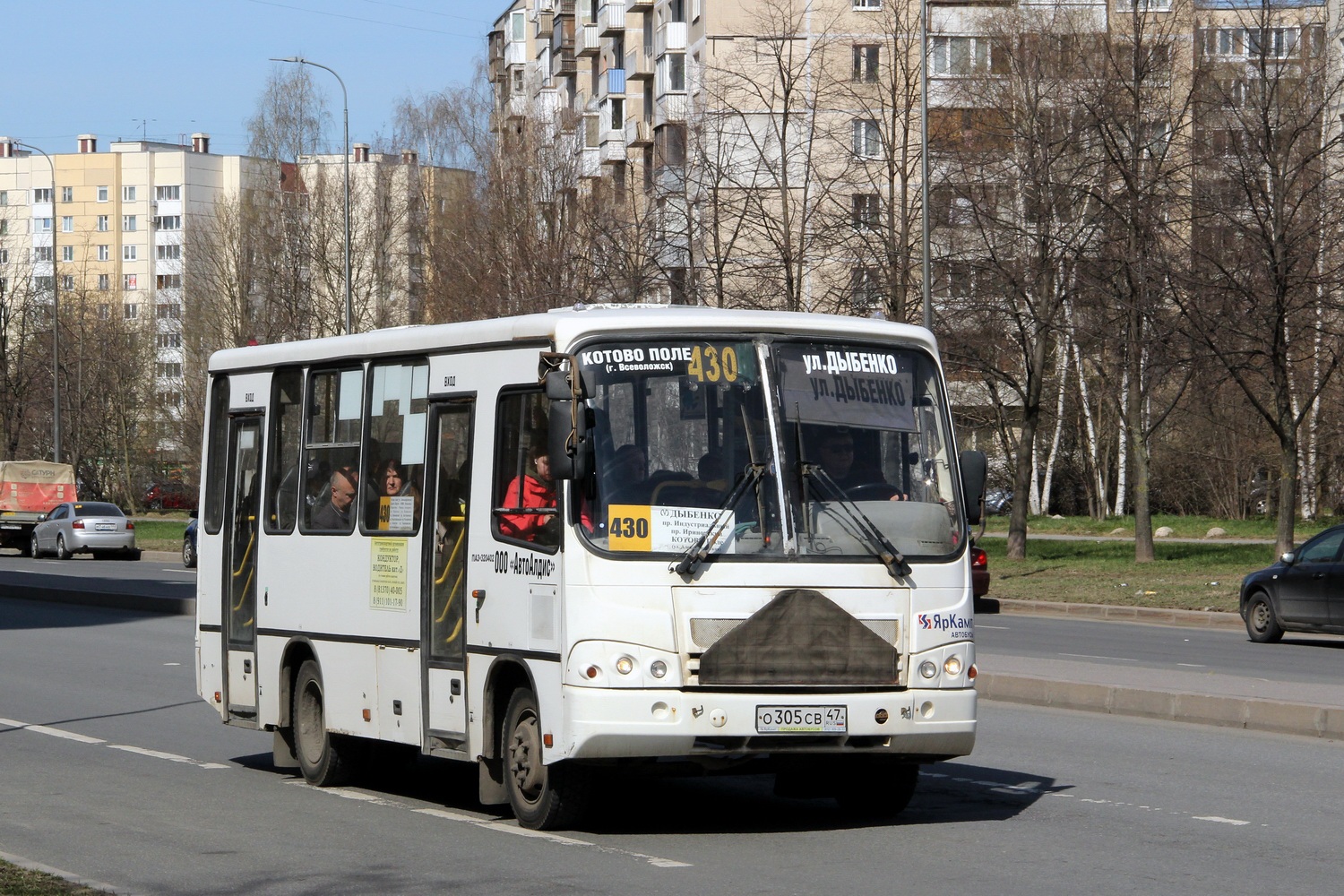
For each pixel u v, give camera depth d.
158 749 16.42
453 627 12.44
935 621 11.50
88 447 101.00
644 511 11.12
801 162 50.50
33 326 97.62
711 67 48.69
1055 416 83.56
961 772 14.54
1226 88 39.88
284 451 14.98
